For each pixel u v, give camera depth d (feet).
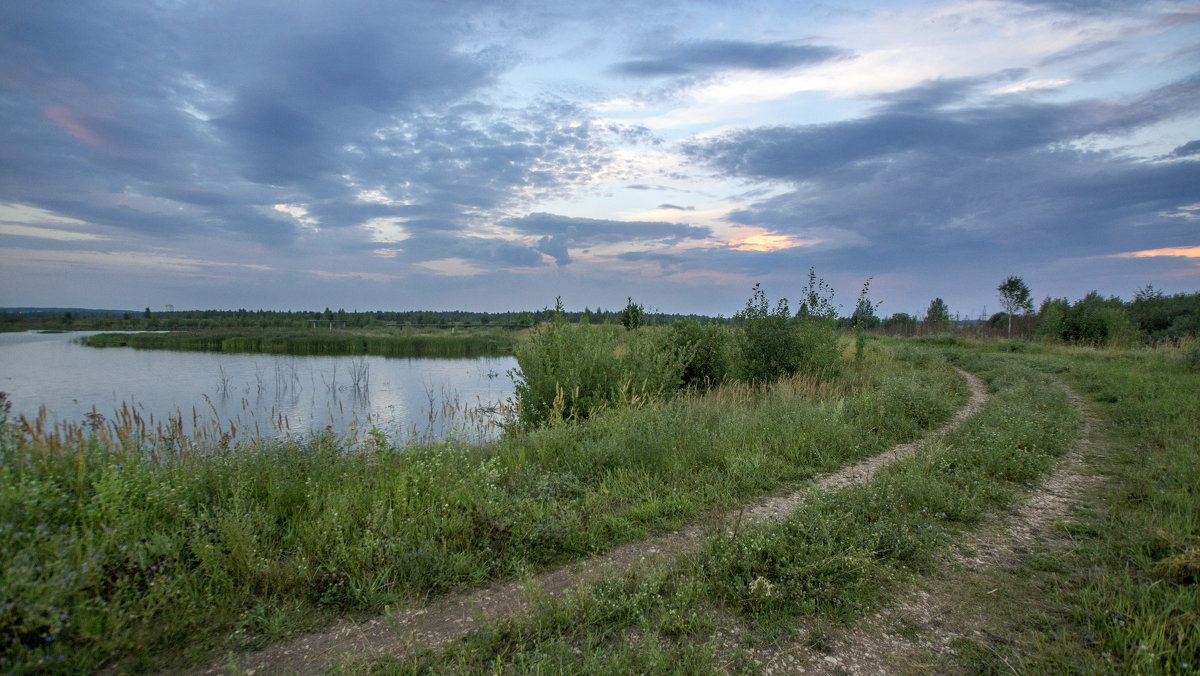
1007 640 11.19
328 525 14.25
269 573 12.56
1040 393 42.73
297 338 176.45
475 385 76.89
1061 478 22.54
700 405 35.24
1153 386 42.11
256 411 53.62
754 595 12.38
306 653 10.51
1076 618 11.72
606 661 9.95
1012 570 14.30
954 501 18.69
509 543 15.08
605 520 16.98
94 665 9.71
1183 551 13.85
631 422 27.07
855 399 36.88
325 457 19.84
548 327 36.96
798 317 50.90
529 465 21.88
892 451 27.17
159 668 9.86
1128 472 22.44
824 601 12.60
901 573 14.07
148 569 12.00
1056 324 103.86
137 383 72.23
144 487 15.31
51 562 10.84
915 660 10.60
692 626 11.48
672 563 14.29
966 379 59.16
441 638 11.07
